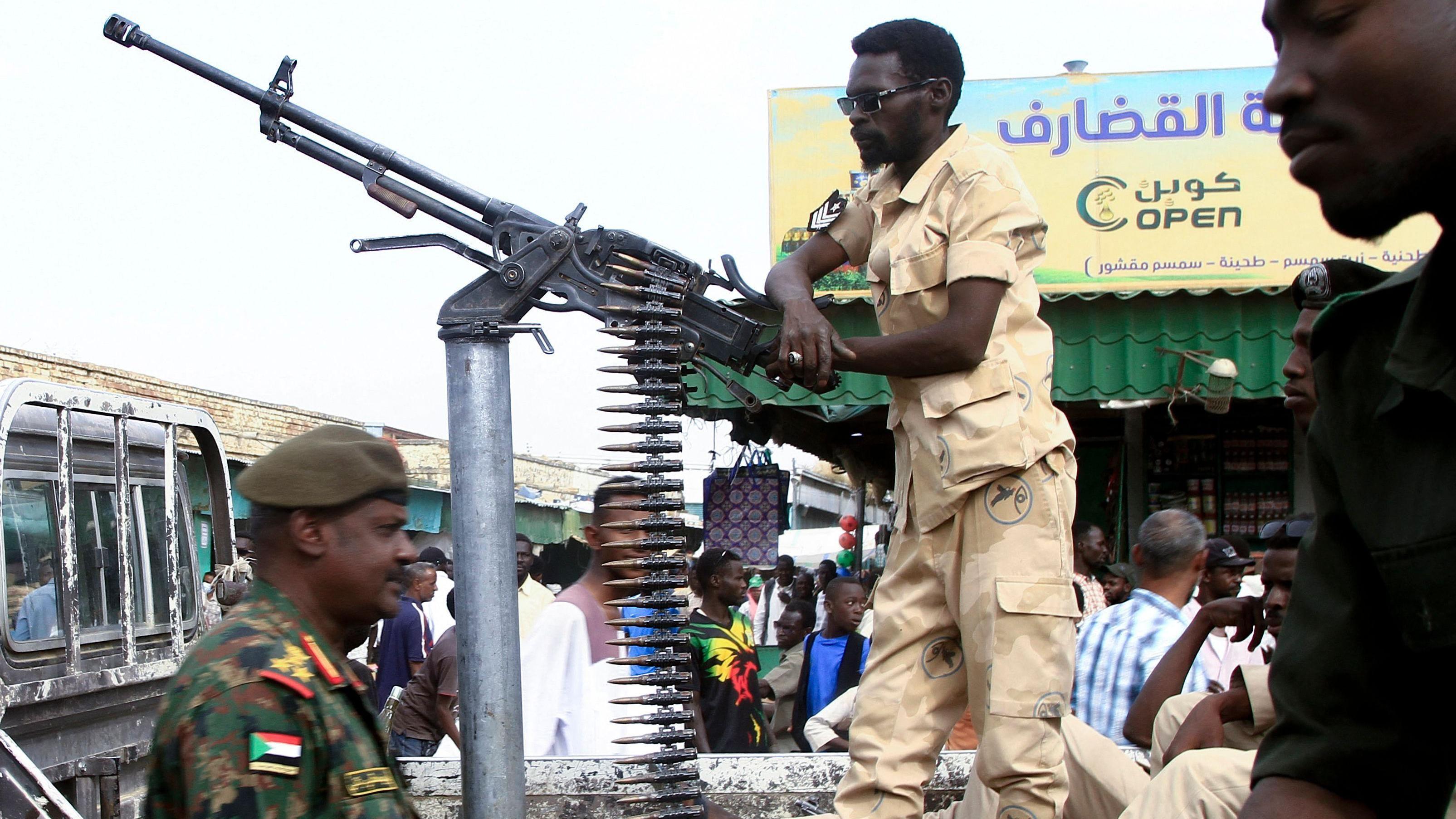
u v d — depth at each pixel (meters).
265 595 1.78
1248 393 7.23
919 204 2.48
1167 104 7.72
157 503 5.73
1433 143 0.96
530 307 2.42
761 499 9.19
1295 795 1.19
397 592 1.87
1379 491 1.10
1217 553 4.86
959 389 2.37
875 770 2.46
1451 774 1.17
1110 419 9.84
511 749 2.27
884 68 2.47
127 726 5.18
